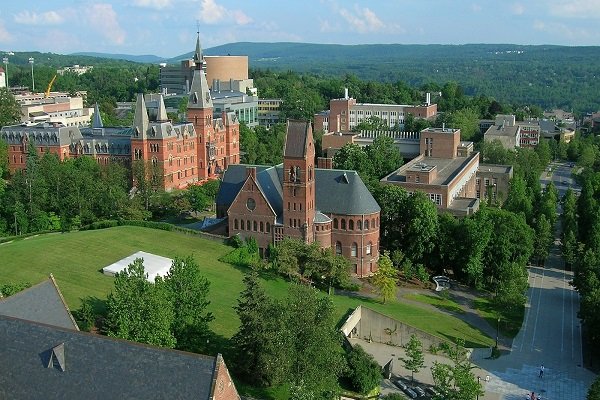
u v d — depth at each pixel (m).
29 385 60.91
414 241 152.75
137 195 173.38
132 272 83.25
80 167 182.00
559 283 156.12
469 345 118.25
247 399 86.06
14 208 154.25
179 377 57.31
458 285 149.00
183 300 88.94
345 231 146.38
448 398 89.81
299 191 140.50
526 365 111.56
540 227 166.75
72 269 122.62
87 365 60.28
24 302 75.56
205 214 186.75
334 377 85.25
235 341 89.38
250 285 88.62
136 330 78.25
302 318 82.19
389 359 113.25
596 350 117.25
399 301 134.75
